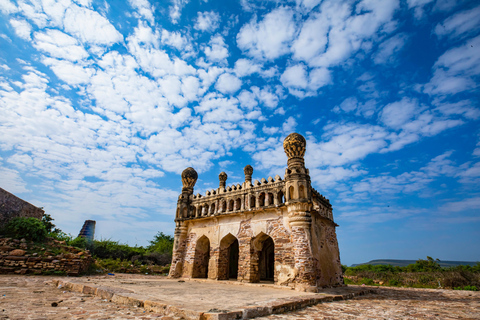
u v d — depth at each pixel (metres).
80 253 18.53
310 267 13.09
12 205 20.05
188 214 21.03
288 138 15.79
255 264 16.28
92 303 7.14
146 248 39.94
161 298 7.39
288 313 7.14
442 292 15.59
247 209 17.09
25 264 15.47
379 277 28.38
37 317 5.30
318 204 17.09
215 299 7.87
